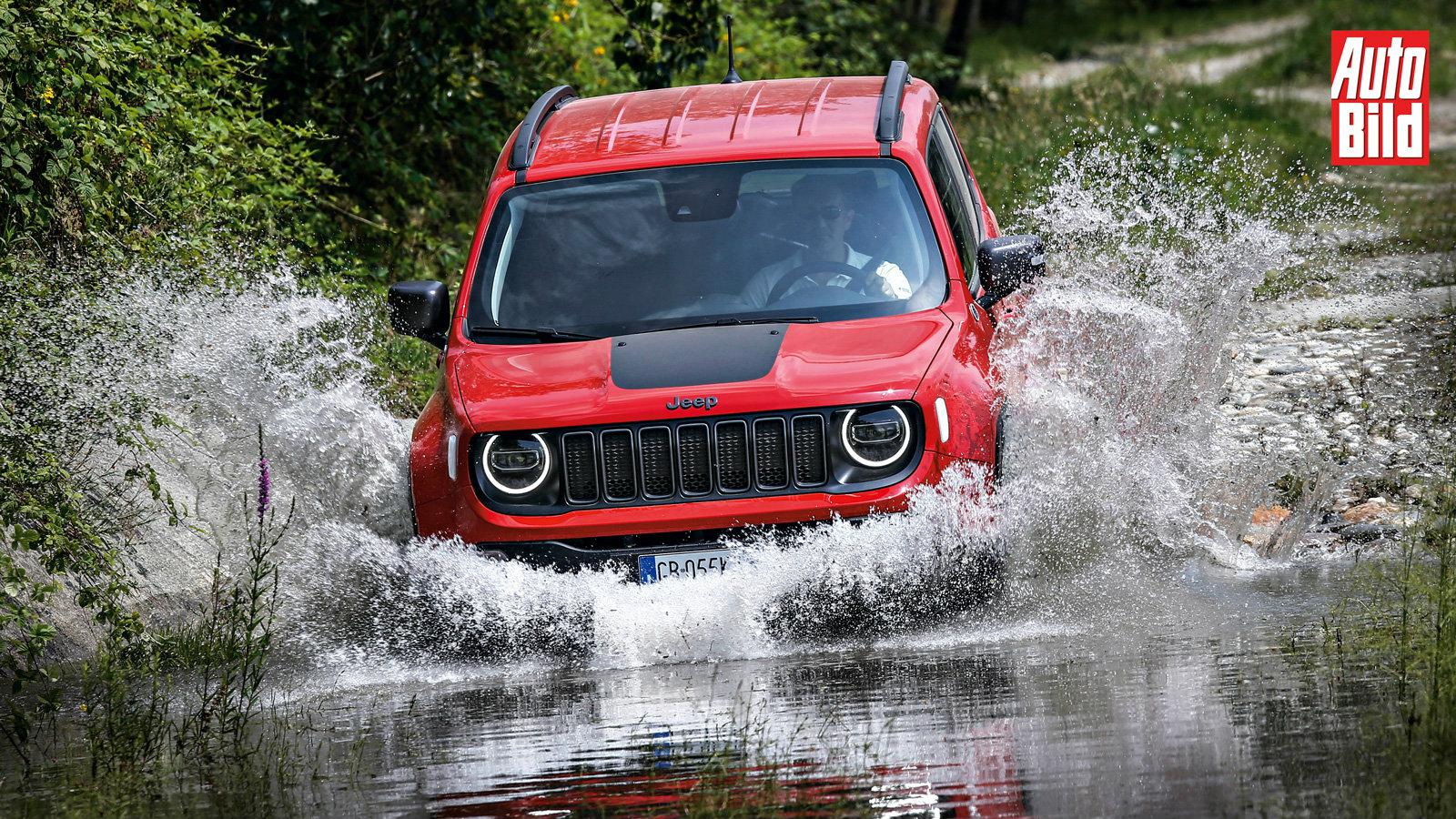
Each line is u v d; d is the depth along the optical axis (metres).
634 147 18.41
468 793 9.88
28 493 15.01
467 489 15.05
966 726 10.66
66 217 20.45
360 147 31.72
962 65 67.12
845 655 13.77
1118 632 13.69
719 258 16.95
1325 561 16.25
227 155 24.38
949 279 16.77
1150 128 46.09
